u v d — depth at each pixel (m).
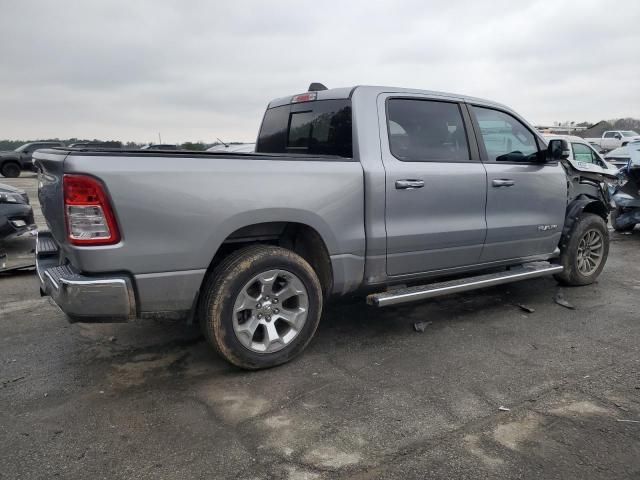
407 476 2.34
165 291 3.02
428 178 3.94
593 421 2.80
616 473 2.35
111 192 2.78
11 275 5.90
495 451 2.52
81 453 2.51
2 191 6.76
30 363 3.57
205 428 2.74
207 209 3.05
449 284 4.18
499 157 4.54
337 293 3.77
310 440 2.63
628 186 8.55
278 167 3.31
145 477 2.34
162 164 2.93
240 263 3.23
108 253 2.82
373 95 3.86
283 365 3.54
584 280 5.50
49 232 4.17
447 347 3.87
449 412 2.90
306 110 4.29
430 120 4.13
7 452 2.52
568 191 5.47
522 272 4.67
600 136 32.44
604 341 3.99
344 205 3.57
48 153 3.21
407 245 3.90
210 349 3.81
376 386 3.23
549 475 2.34
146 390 3.17
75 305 2.84
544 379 3.32
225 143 13.12
